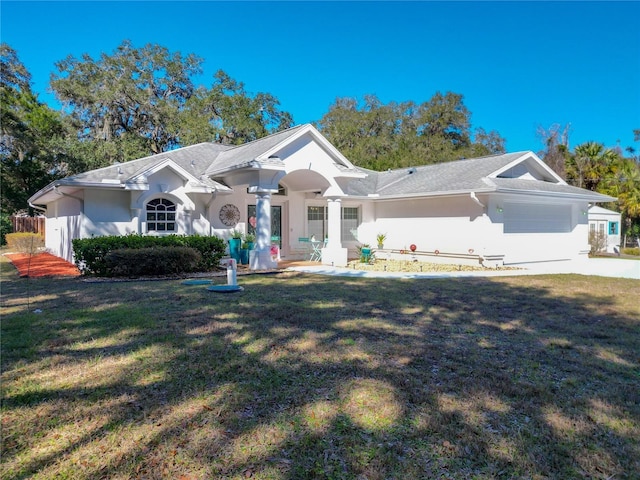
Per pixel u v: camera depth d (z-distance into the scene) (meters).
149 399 4.23
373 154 47.28
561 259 19.83
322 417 3.88
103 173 15.23
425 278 13.38
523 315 8.12
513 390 4.48
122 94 37.56
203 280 12.03
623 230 35.28
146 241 13.52
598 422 3.84
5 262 18.59
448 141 49.34
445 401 4.22
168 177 15.20
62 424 3.73
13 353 5.59
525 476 3.04
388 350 5.80
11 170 30.55
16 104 31.83
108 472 3.04
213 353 5.60
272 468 3.11
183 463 3.16
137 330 6.68
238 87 40.19
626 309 8.74
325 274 14.12
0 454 3.25
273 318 7.53
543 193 16.55
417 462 3.20
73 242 13.48
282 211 19.62
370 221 21.06
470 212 16.72
